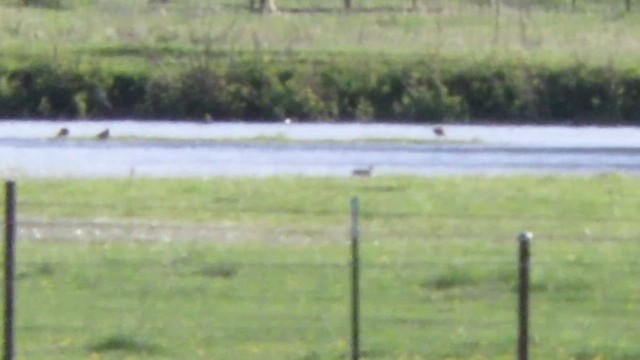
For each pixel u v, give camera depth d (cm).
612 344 2309
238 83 6353
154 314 2422
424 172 4266
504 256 2783
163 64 6450
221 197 3572
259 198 3562
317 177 4019
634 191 3756
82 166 4312
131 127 5672
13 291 1927
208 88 6319
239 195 3609
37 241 2898
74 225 2994
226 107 6288
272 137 5284
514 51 6725
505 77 6494
